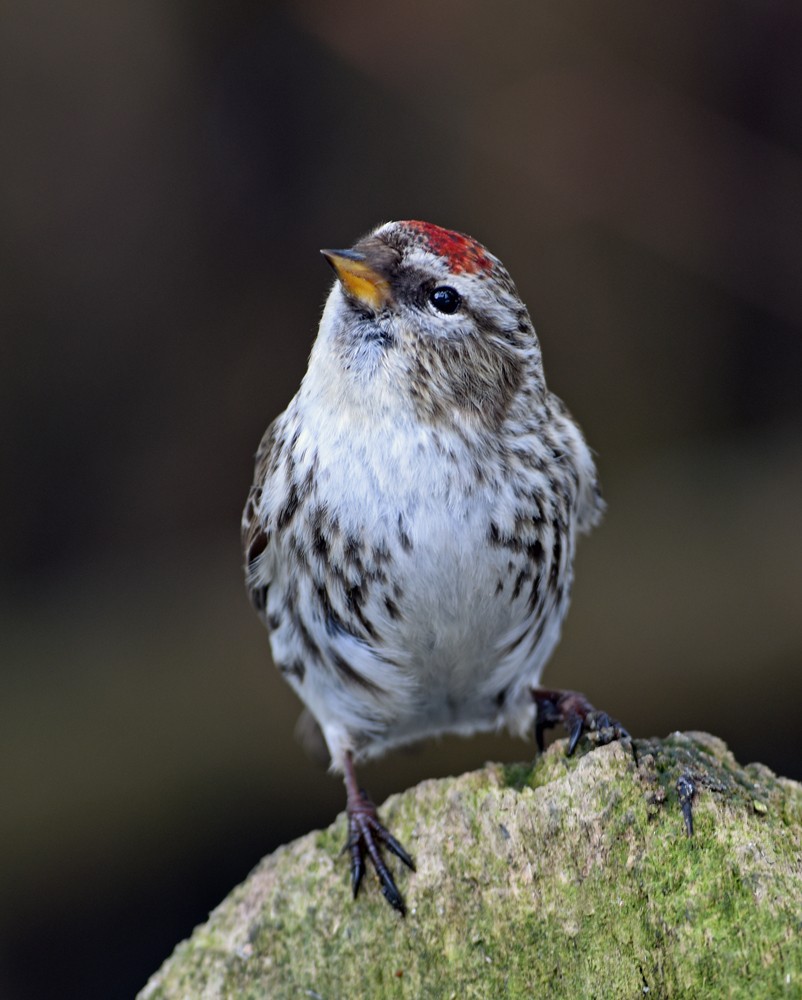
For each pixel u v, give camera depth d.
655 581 12.32
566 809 4.81
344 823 5.50
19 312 13.52
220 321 13.72
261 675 11.75
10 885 10.79
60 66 13.15
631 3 13.27
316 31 12.97
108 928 10.93
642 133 13.27
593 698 11.66
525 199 13.47
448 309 5.76
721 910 4.48
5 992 10.62
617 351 14.02
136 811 11.10
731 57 13.45
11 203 13.32
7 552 13.78
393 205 13.42
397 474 5.72
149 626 12.64
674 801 4.70
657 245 13.38
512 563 5.90
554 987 4.70
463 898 4.94
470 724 6.79
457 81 13.18
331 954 5.15
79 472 13.89
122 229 13.54
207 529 13.78
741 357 14.32
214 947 5.40
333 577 5.92
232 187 13.55
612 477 13.88
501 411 5.93
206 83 13.41
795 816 4.72
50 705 11.76
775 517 12.89
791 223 13.39
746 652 11.74
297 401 6.11
